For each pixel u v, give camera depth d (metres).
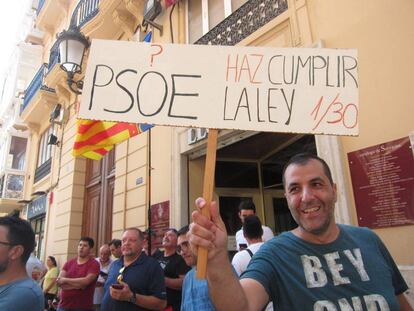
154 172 6.44
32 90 13.37
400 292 1.64
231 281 1.22
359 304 1.38
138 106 1.57
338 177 3.58
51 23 15.13
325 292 1.41
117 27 8.75
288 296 1.44
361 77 3.65
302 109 1.60
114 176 8.12
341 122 1.59
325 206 1.56
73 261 4.74
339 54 1.70
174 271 3.92
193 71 1.63
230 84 1.62
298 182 1.60
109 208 8.11
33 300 2.11
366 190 3.36
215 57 1.66
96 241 8.41
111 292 2.99
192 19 6.62
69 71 6.32
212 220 1.27
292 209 1.61
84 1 11.18
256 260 1.56
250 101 1.60
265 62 1.67
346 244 1.56
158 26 7.15
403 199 3.07
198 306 2.16
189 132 5.72
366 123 3.51
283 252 1.55
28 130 15.60
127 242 3.38
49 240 10.38
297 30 4.48
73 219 9.14
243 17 5.37
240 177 6.43
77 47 6.31
